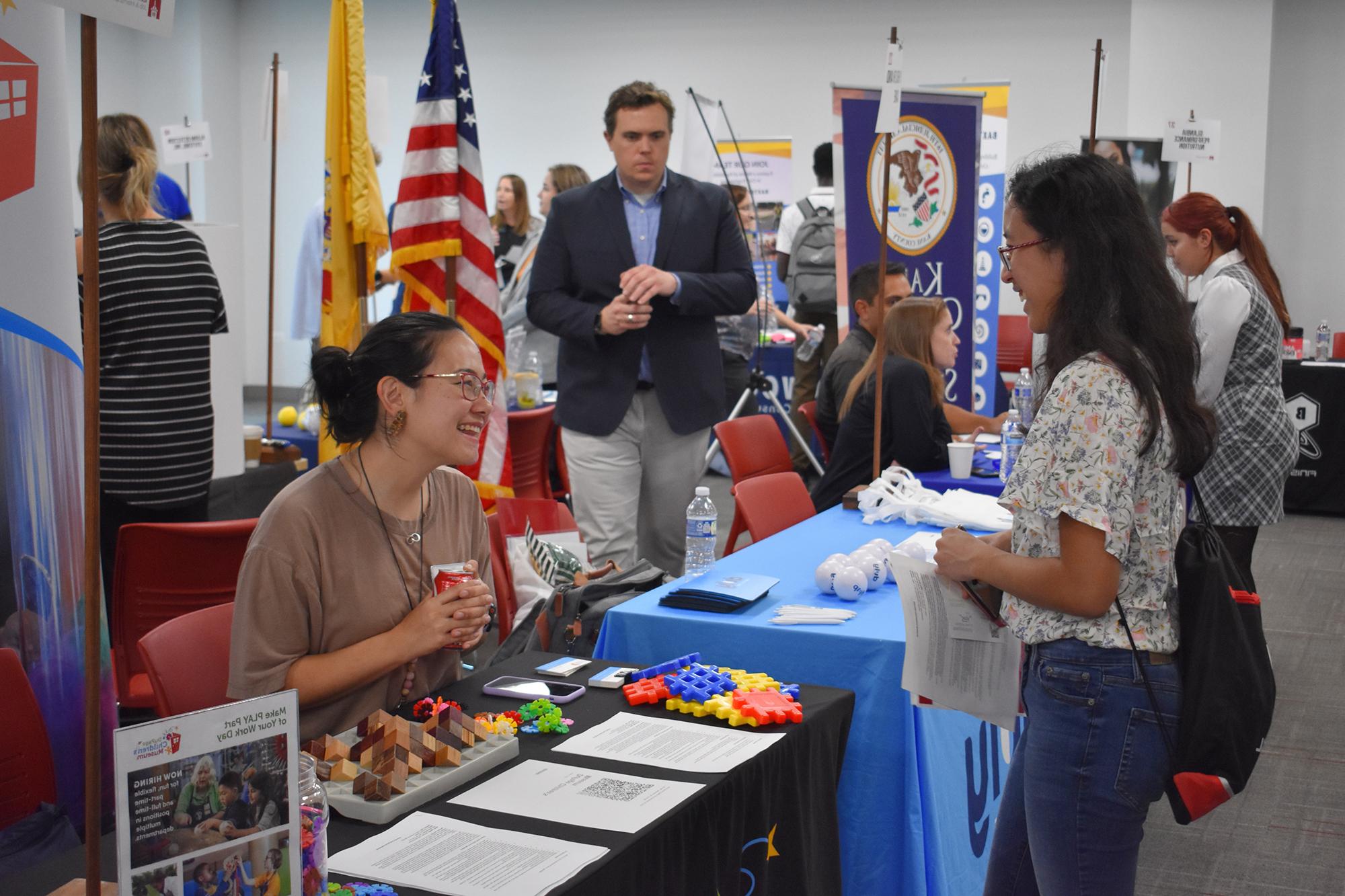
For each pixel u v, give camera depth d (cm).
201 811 102
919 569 176
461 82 385
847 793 218
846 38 970
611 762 159
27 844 164
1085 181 156
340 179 387
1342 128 857
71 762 213
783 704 177
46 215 204
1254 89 840
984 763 249
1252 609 161
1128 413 149
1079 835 159
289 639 174
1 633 201
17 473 201
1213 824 311
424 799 146
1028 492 155
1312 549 613
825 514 346
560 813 142
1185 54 849
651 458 388
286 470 358
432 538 189
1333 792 329
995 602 175
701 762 159
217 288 341
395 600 182
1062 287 159
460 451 178
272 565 172
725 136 989
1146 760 156
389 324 177
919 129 470
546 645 270
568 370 383
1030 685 164
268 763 106
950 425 479
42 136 203
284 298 1147
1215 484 378
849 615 234
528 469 501
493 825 139
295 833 108
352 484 180
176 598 283
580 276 381
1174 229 388
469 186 391
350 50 380
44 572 207
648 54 1027
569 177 674
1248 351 373
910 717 216
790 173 881
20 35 197
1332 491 695
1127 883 161
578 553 321
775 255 863
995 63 932
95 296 108
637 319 358
